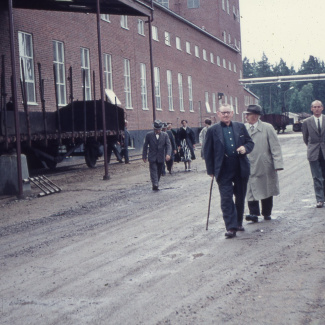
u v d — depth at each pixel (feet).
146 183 51.62
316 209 30.14
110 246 23.54
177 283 16.96
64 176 62.64
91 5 73.51
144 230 27.02
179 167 69.92
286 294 15.11
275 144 27.07
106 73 102.78
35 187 53.42
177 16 144.66
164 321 13.56
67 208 37.76
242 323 13.07
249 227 26.04
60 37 85.25
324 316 13.21
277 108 464.24
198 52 167.12
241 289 15.87
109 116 75.87
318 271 17.21
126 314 14.28
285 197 35.42
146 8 78.69
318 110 30.50
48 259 21.76
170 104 140.87
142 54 121.29
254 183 27.22
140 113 118.93
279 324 12.85
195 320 13.48
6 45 71.77
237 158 24.34
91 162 74.13
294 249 20.58
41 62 79.51
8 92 71.51
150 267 19.26
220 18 202.28
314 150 30.53
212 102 180.24
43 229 29.66
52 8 73.31
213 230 25.79
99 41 60.49
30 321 14.25
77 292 16.67
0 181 47.98
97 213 34.45
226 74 200.75
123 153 82.79
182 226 27.40
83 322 13.87
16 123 45.50
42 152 62.08
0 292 17.30
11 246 25.29
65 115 68.90
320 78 236.63
